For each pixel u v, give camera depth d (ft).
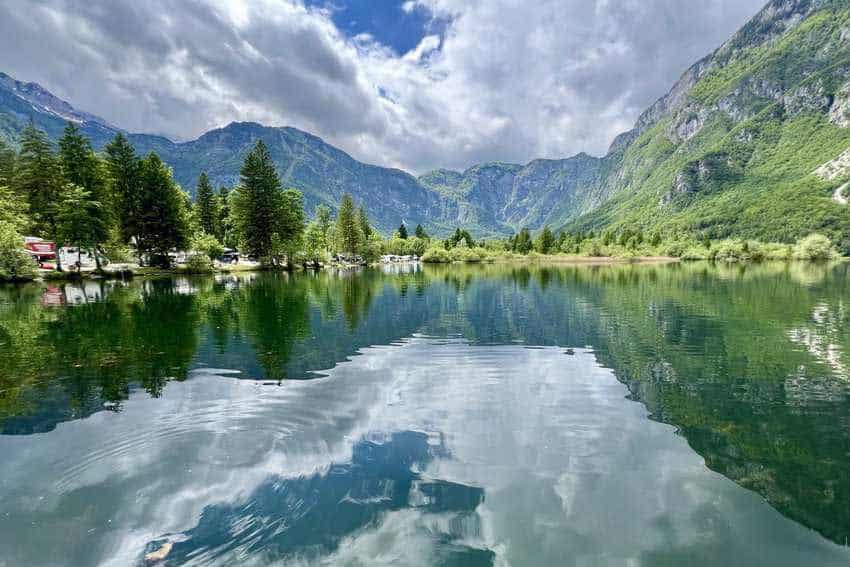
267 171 237.45
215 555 15.98
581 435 26.96
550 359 46.96
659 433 27.37
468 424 28.66
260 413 30.66
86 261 219.61
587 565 15.12
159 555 16.01
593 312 82.33
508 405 32.48
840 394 35.24
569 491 20.21
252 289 129.80
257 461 23.40
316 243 318.45
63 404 32.81
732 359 46.85
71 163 173.37
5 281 138.00
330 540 16.61
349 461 23.35
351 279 178.09
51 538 17.10
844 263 317.42
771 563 15.42
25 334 59.88
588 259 432.25
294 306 90.53
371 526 17.48
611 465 22.93
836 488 20.74
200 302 96.43
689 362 45.60
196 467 22.81
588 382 38.63
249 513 18.56
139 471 22.41
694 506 19.06
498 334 61.21
